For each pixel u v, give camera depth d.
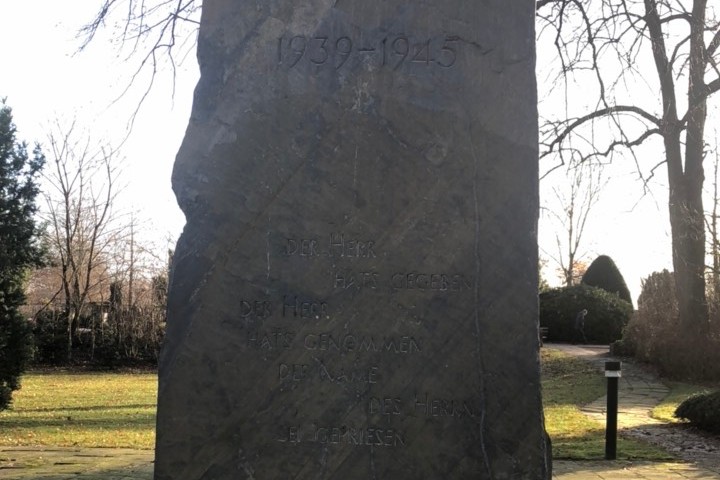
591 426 12.20
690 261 19.45
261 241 3.97
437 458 3.84
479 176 3.94
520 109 3.95
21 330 13.74
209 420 3.90
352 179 3.98
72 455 9.12
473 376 3.86
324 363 3.90
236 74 4.05
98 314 30.25
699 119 16.80
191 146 4.04
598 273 36.06
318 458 3.87
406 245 3.93
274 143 4.01
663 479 7.51
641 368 21.61
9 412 15.20
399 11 4.03
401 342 3.89
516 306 3.88
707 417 11.52
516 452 3.82
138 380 24.47
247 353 3.92
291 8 4.06
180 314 3.96
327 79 4.02
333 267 3.95
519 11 3.99
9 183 14.57
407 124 3.98
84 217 31.56
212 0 4.11
